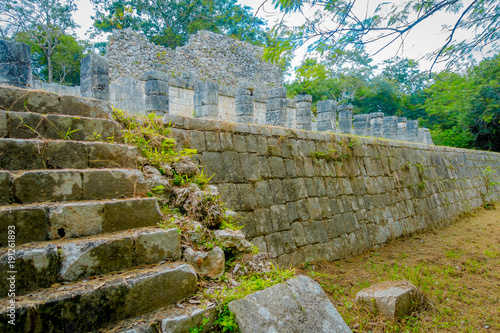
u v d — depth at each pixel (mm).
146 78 7922
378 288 4566
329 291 5031
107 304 2166
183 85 13852
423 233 9578
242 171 5539
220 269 2941
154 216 3051
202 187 4074
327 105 10008
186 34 29703
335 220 6988
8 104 3322
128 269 2523
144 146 4113
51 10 22391
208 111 8898
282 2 2916
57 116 3391
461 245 8227
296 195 6352
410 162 10484
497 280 5789
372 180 8547
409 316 4238
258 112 15617
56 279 2238
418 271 6098
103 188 3020
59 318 1990
